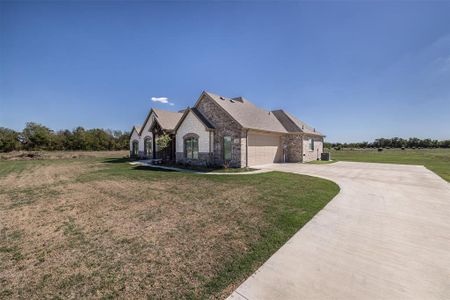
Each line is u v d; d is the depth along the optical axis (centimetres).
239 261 356
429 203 704
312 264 344
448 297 264
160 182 1122
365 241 429
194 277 313
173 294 275
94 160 2719
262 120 2112
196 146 1936
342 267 334
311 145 2566
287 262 351
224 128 1770
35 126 4894
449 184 1023
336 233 468
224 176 1303
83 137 5138
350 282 295
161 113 2702
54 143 4806
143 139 2991
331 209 642
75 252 400
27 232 499
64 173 1516
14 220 582
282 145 2353
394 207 661
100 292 282
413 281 298
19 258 381
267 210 638
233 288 285
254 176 1288
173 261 360
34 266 353
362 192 860
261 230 489
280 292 274
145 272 328
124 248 412
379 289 280
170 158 2359
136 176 1334
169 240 445
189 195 837
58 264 359
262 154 1998
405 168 1691
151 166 1933
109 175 1387
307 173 1416
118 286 295
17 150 4441
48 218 596
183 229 504
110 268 343
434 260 356
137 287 291
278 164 2056
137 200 774
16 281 312
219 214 609
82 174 1449
